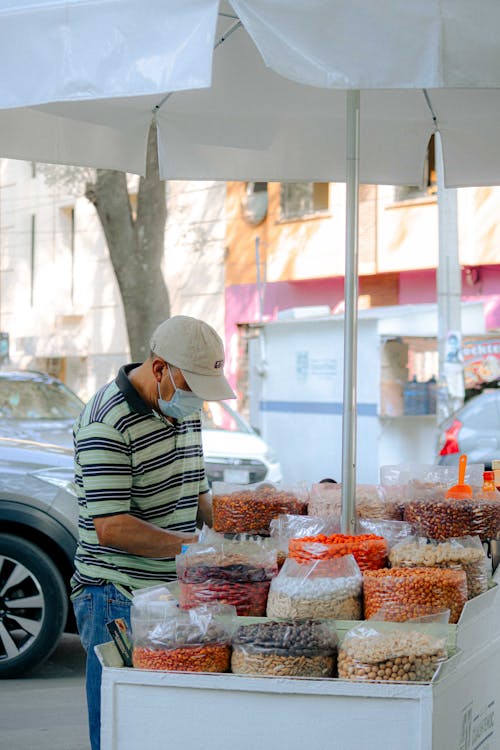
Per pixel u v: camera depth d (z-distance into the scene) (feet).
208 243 88.99
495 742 11.89
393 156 18.53
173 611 10.17
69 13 10.05
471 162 18.08
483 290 71.36
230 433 39.37
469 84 9.49
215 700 9.62
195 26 9.53
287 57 9.57
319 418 52.49
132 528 12.19
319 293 81.51
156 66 9.66
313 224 81.00
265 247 84.48
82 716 19.94
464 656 10.45
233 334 87.20
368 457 49.96
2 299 113.19
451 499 12.37
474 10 9.48
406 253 74.90
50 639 22.38
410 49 9.48
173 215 91.15
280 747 9.50
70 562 22.58
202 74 9.44
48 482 22.89
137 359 56.29
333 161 18.67
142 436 12.46
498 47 9.48
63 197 105.50
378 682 9.36
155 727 9.73
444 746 9.67
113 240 56.39
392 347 50.19
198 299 90.07
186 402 12.32
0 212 112.78
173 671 9.74
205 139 17.81
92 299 102.89
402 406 50.39
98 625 12.51
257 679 9.52
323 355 52.26
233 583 10.78
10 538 22.41
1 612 22.49
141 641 10.03
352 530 12.35
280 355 54.44
